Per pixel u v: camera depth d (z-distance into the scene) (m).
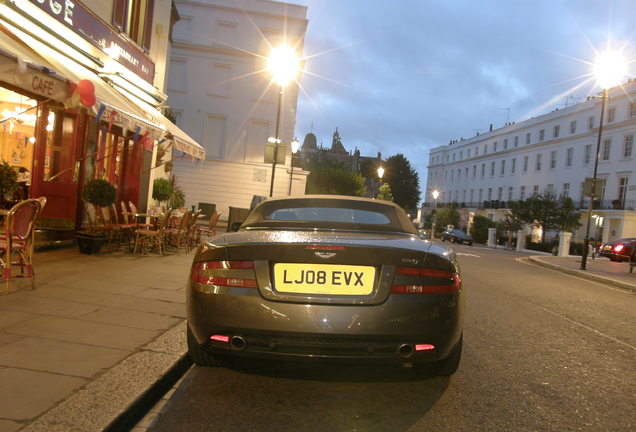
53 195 9.02
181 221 10.60
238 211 20.20
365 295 2.97
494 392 3.59
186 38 31.06
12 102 8.69
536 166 54.09
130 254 9.50
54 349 3.50
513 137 59.38
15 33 5.94
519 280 12.20
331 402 3.23
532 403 3.41
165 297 5.64
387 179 88.12
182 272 7.68
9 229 5.07
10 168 7.48
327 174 48.06
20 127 9.08
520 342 5.27
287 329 2.88
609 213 40.25
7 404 2.56
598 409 3.37
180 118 31.34
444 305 3.04
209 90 31.39
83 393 2.78
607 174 43.22
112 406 2.63
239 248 3.07
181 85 31.27
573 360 4.65
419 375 3.74
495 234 45.66
